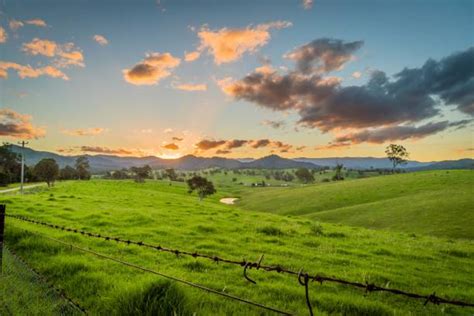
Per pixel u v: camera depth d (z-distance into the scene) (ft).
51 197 147.95
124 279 31.53
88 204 125.49
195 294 26.55
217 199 463.42
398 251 63.57
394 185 320.91
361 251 59.77
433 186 287.07
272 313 24.82
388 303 31.32
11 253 36.22
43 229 60.44
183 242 57.98
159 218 89.04
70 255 41.32
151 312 19.62
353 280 38.17
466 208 185.68
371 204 244.01
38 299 23.06
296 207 298.76
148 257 43.45
